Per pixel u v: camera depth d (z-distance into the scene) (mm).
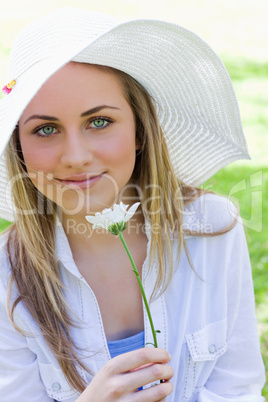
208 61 1727
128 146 1655
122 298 1893
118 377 1508
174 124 1948
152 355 1517
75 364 1806
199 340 1895
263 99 9320
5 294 1819
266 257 4625
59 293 1812
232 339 2006
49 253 1812
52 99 1544
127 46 1624
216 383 1979
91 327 1830
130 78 1730
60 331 1797
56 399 1842
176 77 1795
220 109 1832
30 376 1854
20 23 13305
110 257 1883
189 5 15898
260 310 3979
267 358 3479
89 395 1512
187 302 1896
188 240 1939
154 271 1888
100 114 1597
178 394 1907
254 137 7695
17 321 1816
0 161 1858
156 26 1578
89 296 1835
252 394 2016
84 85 1566
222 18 14742
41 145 1596
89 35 1580
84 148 1584
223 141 1924
